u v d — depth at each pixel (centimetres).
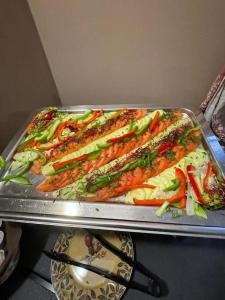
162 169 59
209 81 95
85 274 54
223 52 86
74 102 110
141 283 52
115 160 64
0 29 70
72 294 51
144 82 98
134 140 68
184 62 90
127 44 88
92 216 50
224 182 53
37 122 78
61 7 82
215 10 77
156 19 81
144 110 77
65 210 52
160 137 68
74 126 76
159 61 91
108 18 82
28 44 84
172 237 60
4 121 74
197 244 58
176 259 56
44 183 60
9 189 59
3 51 72
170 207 50
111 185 56
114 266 54
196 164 59
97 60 94
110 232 60
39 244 62
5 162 66
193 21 80
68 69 99
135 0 77
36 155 67
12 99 77
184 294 51
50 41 91
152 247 59
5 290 54
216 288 51
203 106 81
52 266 56
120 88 102
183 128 70
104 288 52
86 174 60
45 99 98
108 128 73
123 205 52
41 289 54
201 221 47
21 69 81
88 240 59
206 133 67
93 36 87
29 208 54
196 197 51
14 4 75
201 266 55
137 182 56
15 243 54
